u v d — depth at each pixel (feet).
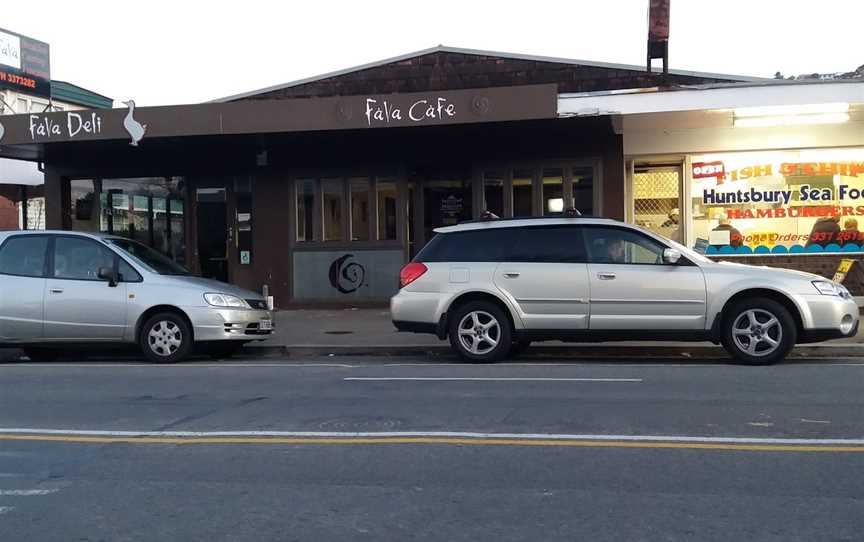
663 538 14.12
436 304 34.55
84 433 22.50
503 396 26.71
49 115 48.93
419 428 22.33
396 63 53.88
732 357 33.91
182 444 21.12
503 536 14.32
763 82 42.98
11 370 35.40
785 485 16.92
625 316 33.04
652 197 52.95
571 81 51.55
